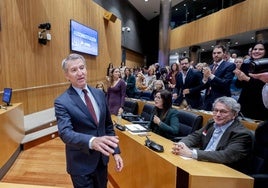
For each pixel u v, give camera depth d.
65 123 1.23
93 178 1.40
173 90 4.00
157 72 6.60
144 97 5.05
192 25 10.01
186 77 3.48
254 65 1.46
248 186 1.29
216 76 2.90
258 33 6.75
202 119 2.54
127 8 11.53
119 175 2.32
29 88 4.45
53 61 5.29
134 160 1.96
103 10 8.06
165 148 1.74
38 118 4.36
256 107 2.24
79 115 1.29
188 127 2.56
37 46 4.72
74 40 6.03
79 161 1.33
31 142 3.68
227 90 2.79
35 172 2.81
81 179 1.33
